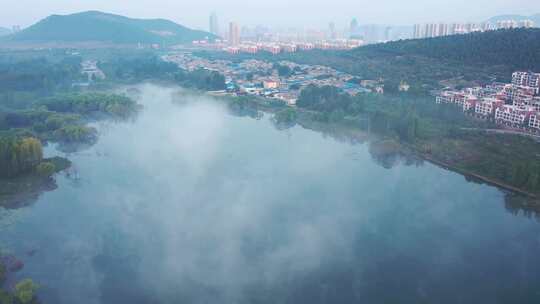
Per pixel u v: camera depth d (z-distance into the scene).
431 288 113.81
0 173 177.25
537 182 170.38
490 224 149.12
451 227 146.88
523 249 133.38
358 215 155.00
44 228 141.88
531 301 108.75
